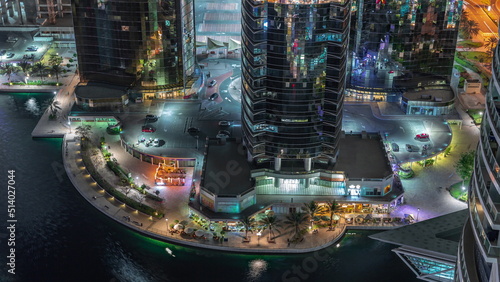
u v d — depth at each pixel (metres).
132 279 185.75
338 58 195.50
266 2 189.12
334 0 187.88
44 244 199.12
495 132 103.62
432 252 145.50
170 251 197.88
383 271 188.62
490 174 105.31
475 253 118.81
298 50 193.75
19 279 185.00
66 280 185.12
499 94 103.19
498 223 102.50
